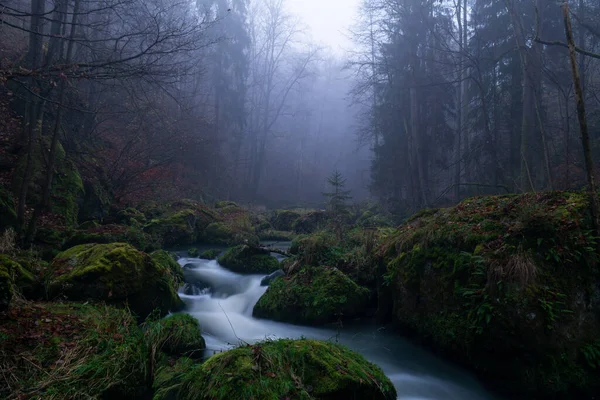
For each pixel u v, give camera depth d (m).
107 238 9.91
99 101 15.38
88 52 9.73
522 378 4.62
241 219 18.20
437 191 25.83
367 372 3.99
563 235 4.89
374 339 6.41
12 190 9.98
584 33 15.64
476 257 5.16
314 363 3.80
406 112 23.16
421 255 6.26
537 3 14.24
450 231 5.96
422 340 6.02
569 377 4.41
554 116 20.36
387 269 6.97
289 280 7.62
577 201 5.32
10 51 12.62
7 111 11.98
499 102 19.34
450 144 22.97
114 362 3.88
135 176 16.53
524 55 13.94
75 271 5.86
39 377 3.48
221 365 3.72
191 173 25.12
